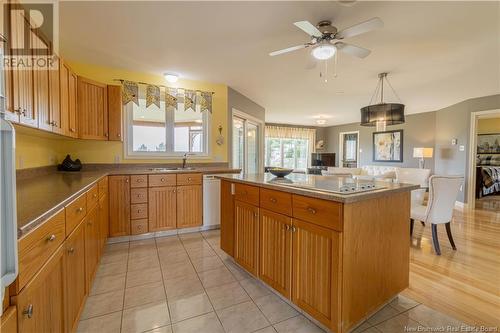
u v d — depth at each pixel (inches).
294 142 383.6
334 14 83.7
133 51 115.0
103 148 138.3
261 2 77.8
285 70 139.1
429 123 265.3
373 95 194.5
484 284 86.0
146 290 82.8
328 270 60.1
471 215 182.9
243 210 91.2
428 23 88.8
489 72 139.5
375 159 323.9
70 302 56.2
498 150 297.4
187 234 141.0
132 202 128.0
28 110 67.6
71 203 57.9
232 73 144.6
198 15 85.4
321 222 61.5
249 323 66.8
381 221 67.6
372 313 67.9
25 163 93.2
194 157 161.2
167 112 154.9
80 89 117.9
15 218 27.7
